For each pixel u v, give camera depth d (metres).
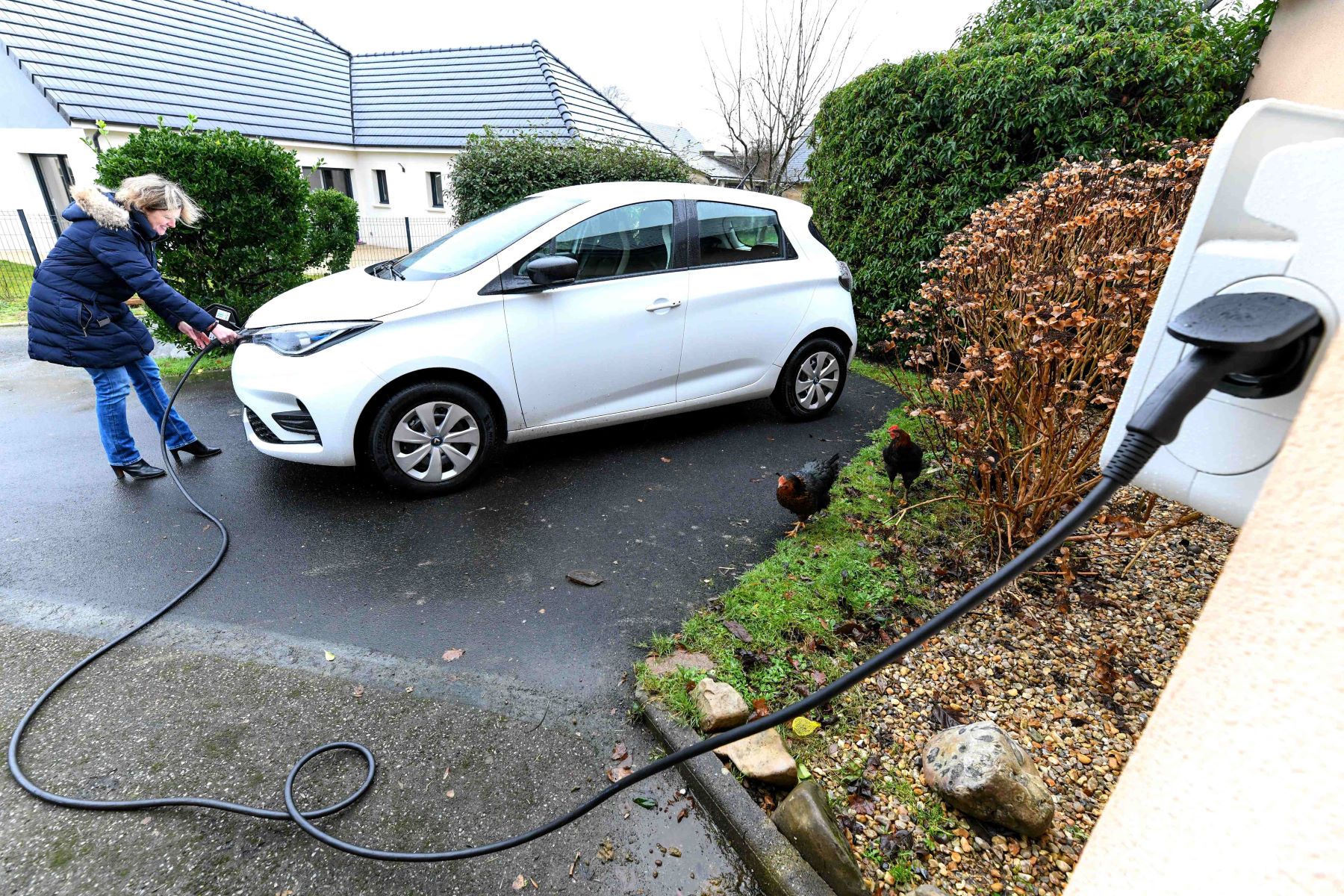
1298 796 0.60
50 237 12.81
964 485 3.55
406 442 3.60
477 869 1.76
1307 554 0.61
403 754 2.09
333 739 2.14
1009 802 1.80
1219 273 0.75
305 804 1.91
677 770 2.07
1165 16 5.39
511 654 2.55
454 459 3.74
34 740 2.09
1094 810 1.92
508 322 3.62
